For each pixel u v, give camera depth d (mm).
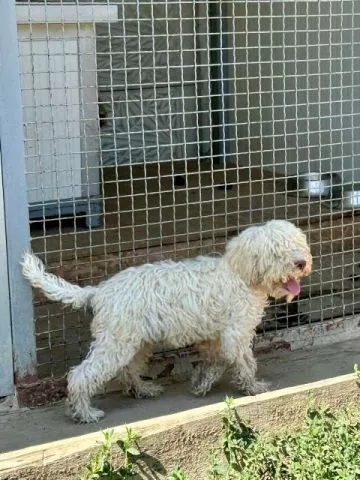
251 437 1756
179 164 4449
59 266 2402
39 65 2998
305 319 2617
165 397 2232
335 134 3820
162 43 4520
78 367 2049
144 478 1667
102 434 1633
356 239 3143
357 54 3586
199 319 2062
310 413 1835
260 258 2008
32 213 3102
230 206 3512
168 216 3383
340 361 2459
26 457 1561
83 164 3176
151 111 4508
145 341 2074
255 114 4332
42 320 2496
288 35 4023
